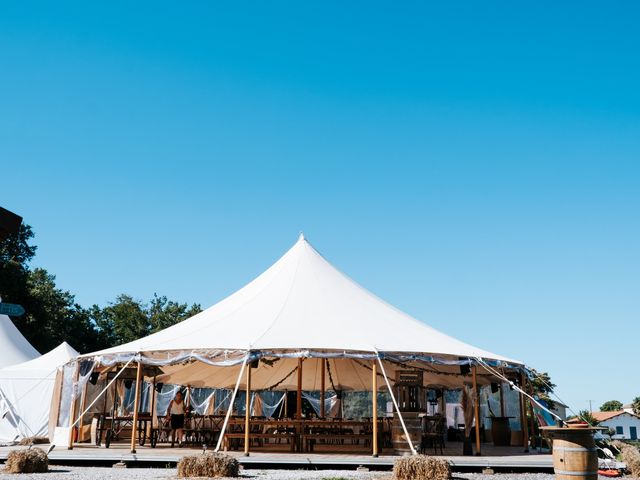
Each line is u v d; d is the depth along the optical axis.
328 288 17.36
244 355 13.59
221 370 21.58
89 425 18.36
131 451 13.66
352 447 16.94
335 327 15.19
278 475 11.06
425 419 15.91
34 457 11.45
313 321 15.45
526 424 16.17
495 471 12.66
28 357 25.28
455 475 11.88
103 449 14.92
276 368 21.84
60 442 15.83
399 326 16.31
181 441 18.02
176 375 21.58
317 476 10.89
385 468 12.41
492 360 15.32
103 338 50.16
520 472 12.63
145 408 25.73
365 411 28.39
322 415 20.47
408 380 14.27
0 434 20.78
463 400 15.43
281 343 13.91
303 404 24.05
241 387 23.23
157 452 13.95
